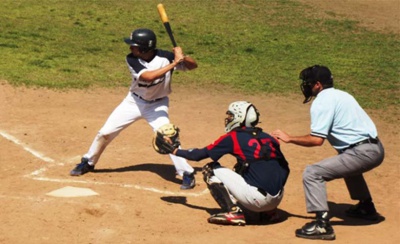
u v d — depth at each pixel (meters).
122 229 13.17
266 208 13.59
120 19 38.00
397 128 22.62
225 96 26.52
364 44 37.03
